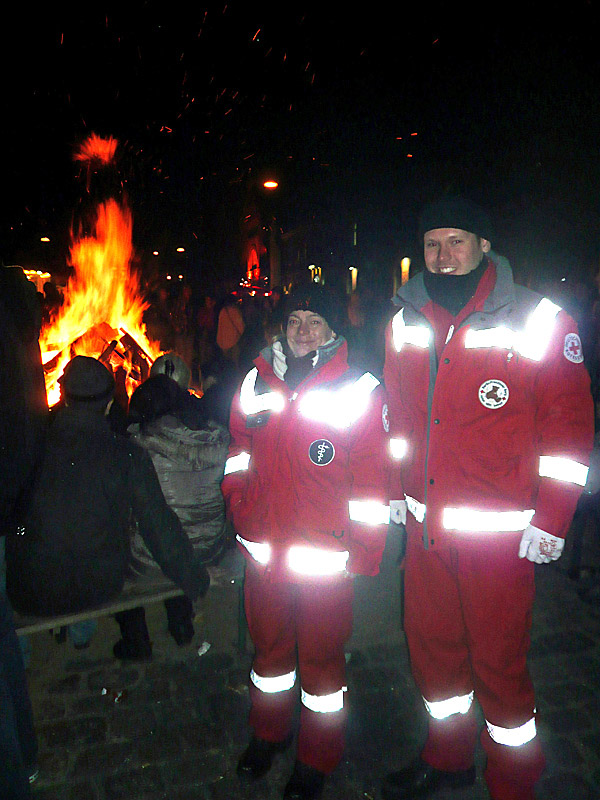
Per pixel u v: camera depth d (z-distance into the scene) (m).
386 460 2.03
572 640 3.02
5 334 1.74
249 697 2.67
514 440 1.86
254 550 2.12
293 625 2.22
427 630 2.08
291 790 2.12
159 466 2.77
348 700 2.63
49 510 2.35
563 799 2.12
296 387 2.07
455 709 2.12
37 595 2.40
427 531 1.96
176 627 2.93
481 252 1.94
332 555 2.04
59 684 2.75
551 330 1.81
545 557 1.83
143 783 2.22
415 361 2.01
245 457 2.25
